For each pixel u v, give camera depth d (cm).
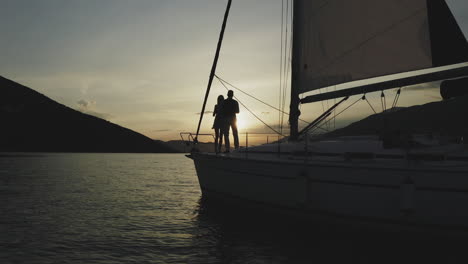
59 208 1148
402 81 672
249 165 824
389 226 614
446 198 562
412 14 720
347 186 648
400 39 738
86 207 1176
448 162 593
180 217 1002
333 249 634
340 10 810
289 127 920
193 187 1934
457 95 604
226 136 980
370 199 623
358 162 659
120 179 2459
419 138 730
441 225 570
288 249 644
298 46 883
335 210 666
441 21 687
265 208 801
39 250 673
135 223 920
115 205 1228
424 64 713
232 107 976
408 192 571
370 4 771
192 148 1155
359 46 788
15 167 3897
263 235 748
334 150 729
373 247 635
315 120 851
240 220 888
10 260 613
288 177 729
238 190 875
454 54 679
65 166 4444
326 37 835
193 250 665
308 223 716
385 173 606
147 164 6044
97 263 600
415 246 600
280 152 837
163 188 1852
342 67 813
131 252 661
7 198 1355
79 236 781
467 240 559
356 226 650
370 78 782
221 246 680
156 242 727
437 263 551
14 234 794
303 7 873
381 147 696
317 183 686
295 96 891
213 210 1023
